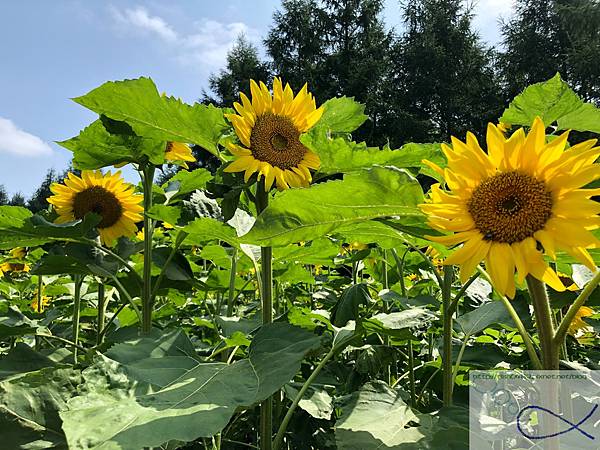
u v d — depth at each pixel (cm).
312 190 50
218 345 80
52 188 103
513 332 106
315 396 76
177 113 75
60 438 55
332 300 140
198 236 97
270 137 74
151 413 43
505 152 45
